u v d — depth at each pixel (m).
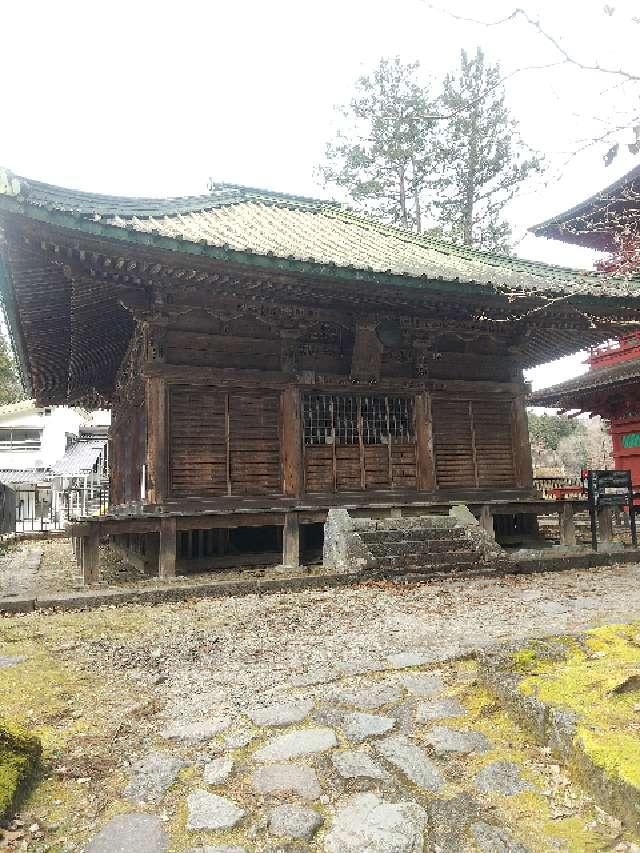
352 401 12.91
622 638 4.97
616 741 3.17
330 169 29.20
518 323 13.77
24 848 2.69
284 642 6.05
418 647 5.66
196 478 11.23
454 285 11.18
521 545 13.95
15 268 10.03
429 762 3.40
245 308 11.58
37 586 10.13
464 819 2.87
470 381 13.93
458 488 13.63
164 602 8.24
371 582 9.42
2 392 44.78
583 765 3.11
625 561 11.54
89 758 3.53
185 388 11.34
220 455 11.46
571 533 12.77
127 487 16.05
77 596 7.96
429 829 2.80
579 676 4.08
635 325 12.95
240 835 2.79
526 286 12.43
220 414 11.59
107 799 3.10
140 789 3.18
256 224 14.26
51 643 6.11
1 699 4.51
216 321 11.62
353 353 12.50
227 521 10.17
